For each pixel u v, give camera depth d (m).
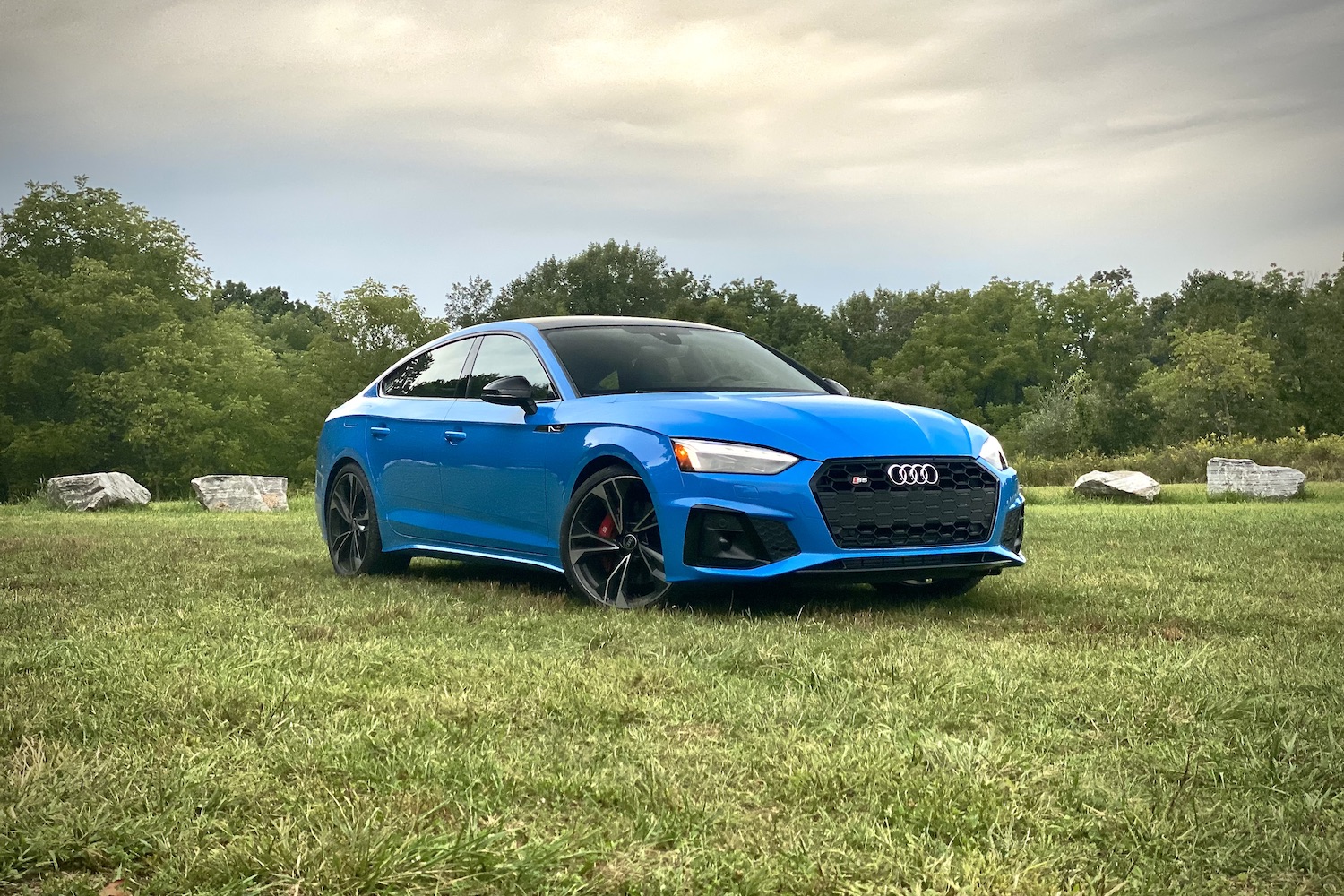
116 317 50.53
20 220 50.47
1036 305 103.56
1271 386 65.31
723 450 4.84
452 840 2.03
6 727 2.87
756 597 5.35
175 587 5.89
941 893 1.87
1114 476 19.52
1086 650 3.87
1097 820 2.19
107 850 2.03
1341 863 2.00
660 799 2.30
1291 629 4.48
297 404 58.97
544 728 2.90
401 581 6.35
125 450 51.56
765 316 105.00
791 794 2.36
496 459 5.78
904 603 5.32
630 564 5.20
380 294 61.66
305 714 3.01
